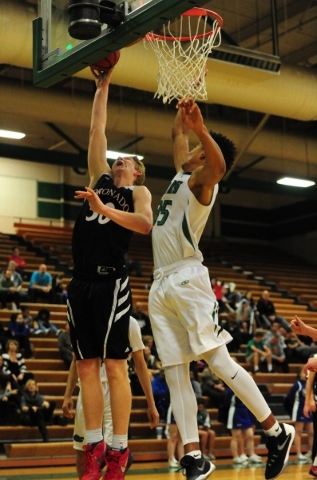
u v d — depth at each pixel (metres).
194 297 4.36
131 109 18.47
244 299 18.89
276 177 28.31
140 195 4.14
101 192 4.18
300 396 13.60
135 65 13.34
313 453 8.97
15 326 14.52
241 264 26.58
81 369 4.08
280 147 20.77
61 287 17.53
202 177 4.34
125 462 3.99
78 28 4.43
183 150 5.00
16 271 17.83
